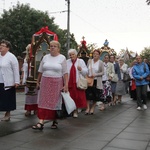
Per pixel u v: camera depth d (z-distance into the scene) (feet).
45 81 21.74
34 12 119.03
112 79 39.88
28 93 27.71
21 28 116.26
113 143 18.57
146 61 44.80
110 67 38.06
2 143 17.79
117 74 40.37
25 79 28.84
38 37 30.86
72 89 27.76
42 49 28.60
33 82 27.50
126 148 17.54
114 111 33.78
